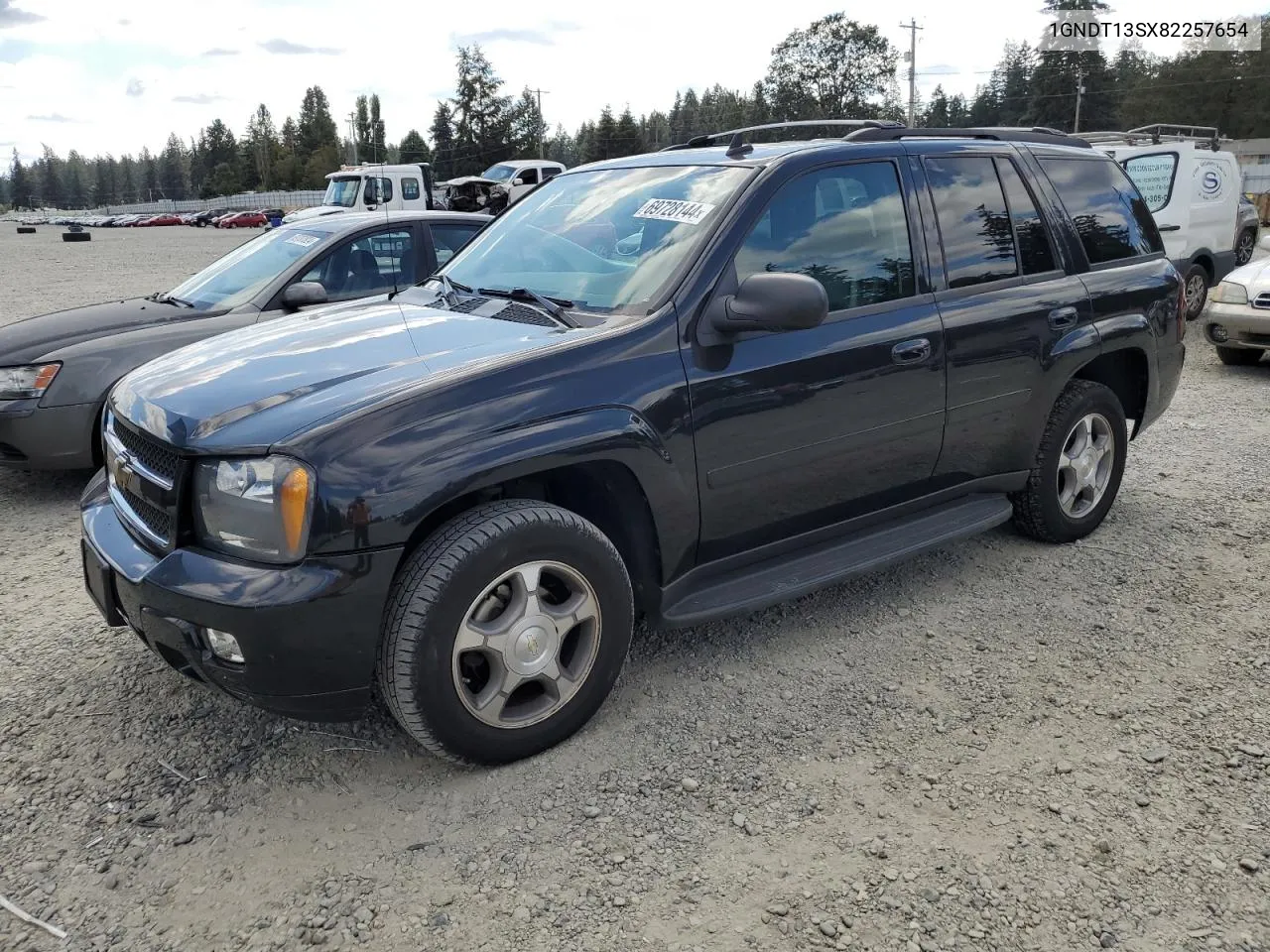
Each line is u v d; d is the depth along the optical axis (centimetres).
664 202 362
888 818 277
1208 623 399
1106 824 274
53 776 298
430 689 274
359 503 259
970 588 434
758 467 339
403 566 278
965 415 404
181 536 274
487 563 277
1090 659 369
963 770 300
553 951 230
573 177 429
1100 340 452
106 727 325
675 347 317
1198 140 1214
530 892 249
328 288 637
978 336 400
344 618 262
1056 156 466
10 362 546
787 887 250
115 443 315
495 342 310
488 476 276
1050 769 300
